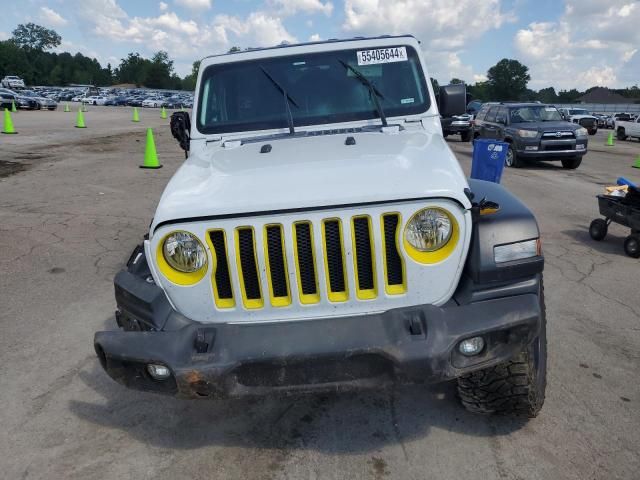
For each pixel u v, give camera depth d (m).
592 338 4.14
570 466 2.74
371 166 2.66
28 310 4.76
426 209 2.43
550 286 5.27
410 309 2.42
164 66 141.75
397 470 2.75
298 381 2.37
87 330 4.39
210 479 2.73
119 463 2.85
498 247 2.49
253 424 3.17
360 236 2.45
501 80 109.81
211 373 2.31
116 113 44.28
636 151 20.72
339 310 2.50
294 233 2.42
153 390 2.49
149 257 2.55
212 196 2.51
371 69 3.86
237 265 2.45
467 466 2.76
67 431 3.12
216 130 3.75
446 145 3.17
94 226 7.55
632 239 6.25
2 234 7.09
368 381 2.37
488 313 2.39
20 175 11.64
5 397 3.45
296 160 2.86
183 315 2.58
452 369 2.37
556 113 15.73
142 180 11.31
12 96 40.25
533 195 10.24
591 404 3.26
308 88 3.82
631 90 101.88
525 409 2.88
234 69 3.91
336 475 2.73
